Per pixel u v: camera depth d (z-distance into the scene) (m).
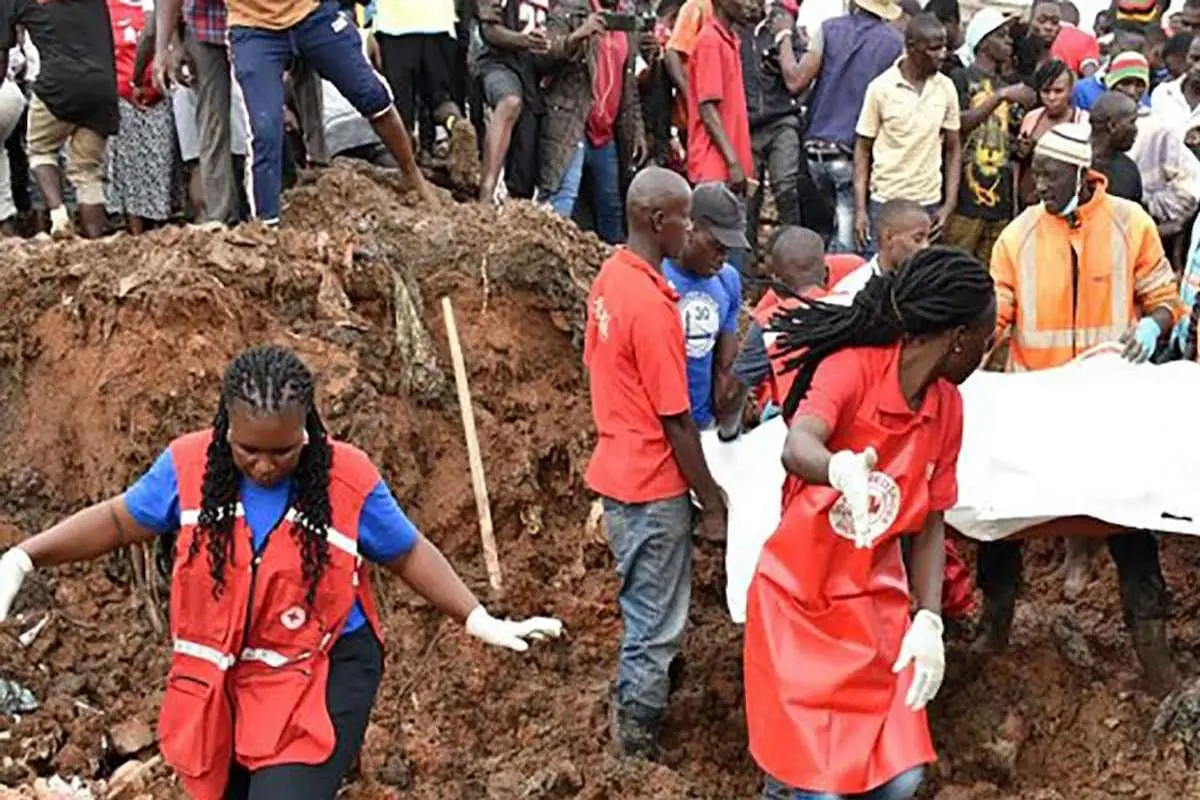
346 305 6.95
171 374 6.57
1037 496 5.42
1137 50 11.98
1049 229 6.48
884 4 10.38
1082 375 5.89
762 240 11.16
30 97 8.76
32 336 6.91
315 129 8.54
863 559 4.60
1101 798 5.68
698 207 6.02
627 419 5.66
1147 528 5.33
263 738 4.15
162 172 9.12
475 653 6.31
